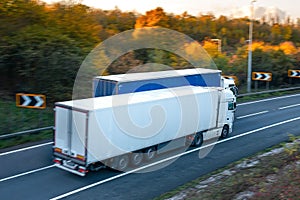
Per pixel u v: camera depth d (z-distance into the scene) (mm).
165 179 15219
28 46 25172
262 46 45062
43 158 17234
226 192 12992
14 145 18906
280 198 12016
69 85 26016
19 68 25312
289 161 16562
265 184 13523
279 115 28062
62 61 25172
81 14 29891
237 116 27297
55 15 28797
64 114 15094
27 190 13750
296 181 13516
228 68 39094
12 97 25094
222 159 17844
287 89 39219
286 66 42312
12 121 21500
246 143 20688
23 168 15891
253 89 39250
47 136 20484
